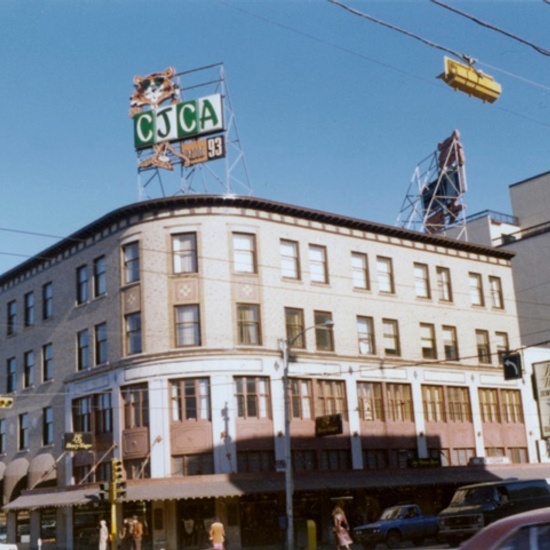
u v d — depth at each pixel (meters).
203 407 39.47
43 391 47.75
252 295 41.38
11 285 52.69
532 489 28.98
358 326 45.38
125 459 40.28
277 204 42.88
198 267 40.78
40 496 42.47
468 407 49.28
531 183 63.91
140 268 41.62
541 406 30.23
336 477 40.75
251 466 39.38
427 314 48.88
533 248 60.19
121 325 41.94
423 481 43.09
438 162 61.38
